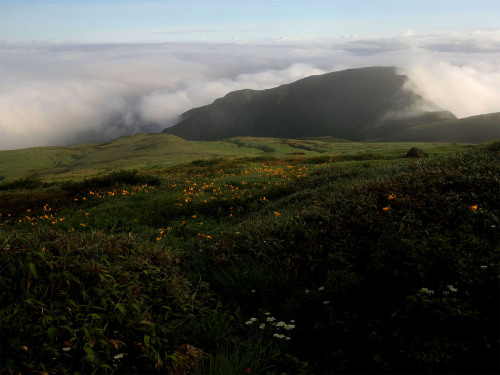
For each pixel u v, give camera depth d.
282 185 15.66
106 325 3.66
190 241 9.10
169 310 4.44
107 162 170.50
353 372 3.23
